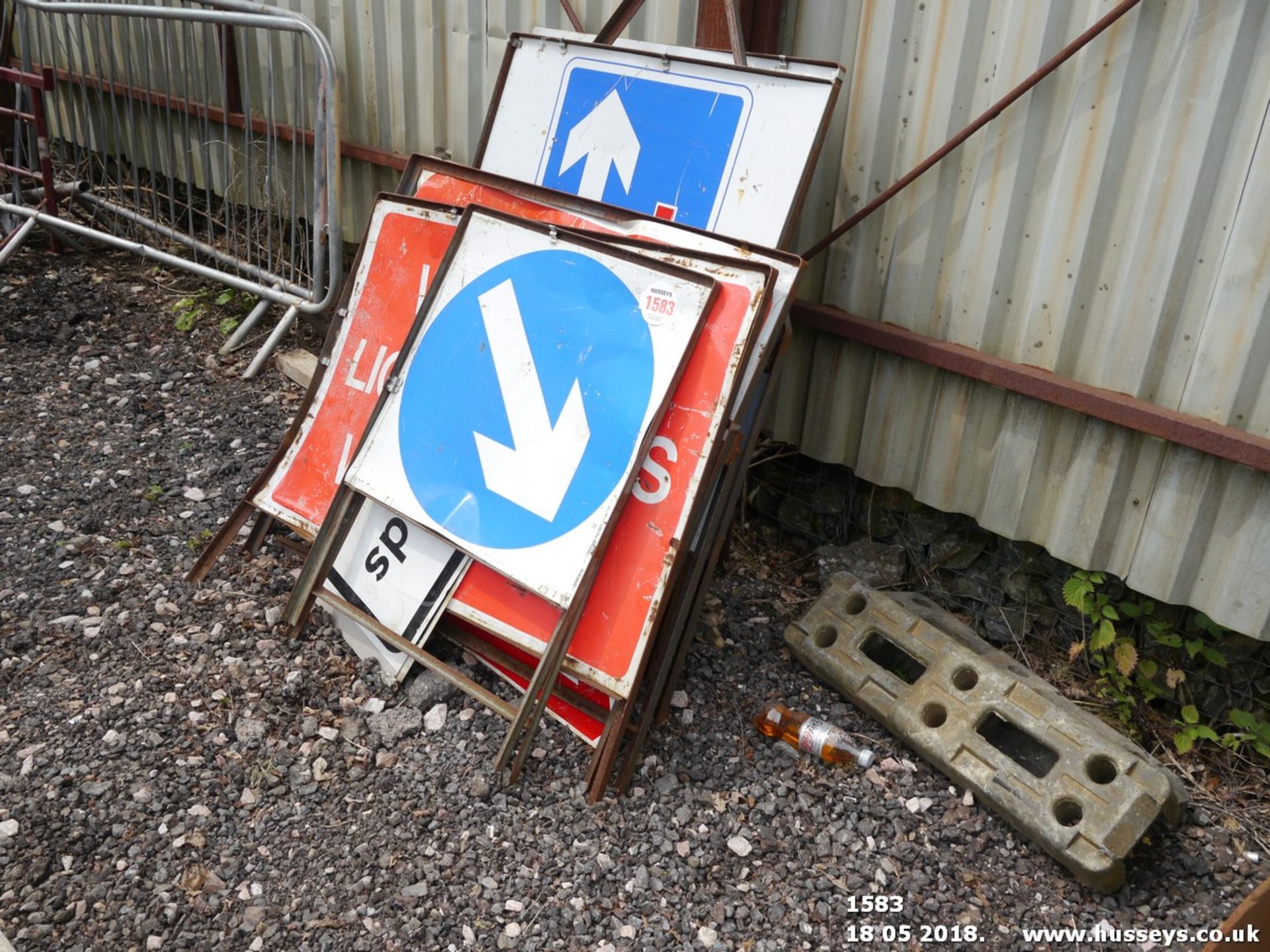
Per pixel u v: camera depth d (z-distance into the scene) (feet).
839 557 12.33
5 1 19.34
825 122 10.03
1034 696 9.55
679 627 9.37
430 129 15.74
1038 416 10.53
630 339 9.12
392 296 10.91
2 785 8.81
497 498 9.48
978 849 9.20
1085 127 9.55
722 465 9.11
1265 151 8.55
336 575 10.54
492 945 8.00
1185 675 10.41
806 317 11.94
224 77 17.31
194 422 14.65
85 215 20.53
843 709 10.57
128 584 11.28
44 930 7.75
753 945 8.20
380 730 9.76
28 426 14.16
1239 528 9.45
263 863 8.45
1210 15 8.61
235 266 16.90
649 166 10.99
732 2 10.39
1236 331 9.03
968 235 10.62
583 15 13.14
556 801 9.20
